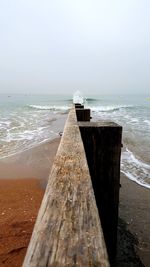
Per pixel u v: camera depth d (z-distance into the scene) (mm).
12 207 3947
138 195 4441
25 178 5480
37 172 5902
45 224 650
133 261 2639
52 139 9586
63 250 537
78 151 1471
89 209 739
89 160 2115
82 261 502
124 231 3236
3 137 10227
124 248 2854
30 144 8867
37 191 4742
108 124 2219
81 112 4652
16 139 9812
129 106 36094
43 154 7477
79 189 898
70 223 656
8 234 3023
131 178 5289
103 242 574
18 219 3471
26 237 2967
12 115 21062
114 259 2414
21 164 6520
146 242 3004
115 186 2160
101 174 2137
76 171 1109
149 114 22641
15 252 2650
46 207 752
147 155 7211
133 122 15641
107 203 2182
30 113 23562
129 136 10227
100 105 38000
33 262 495
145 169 5898
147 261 2662
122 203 4125
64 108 31484
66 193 860
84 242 569
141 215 3711
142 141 9242
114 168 2129
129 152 7551
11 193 4605
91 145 2100
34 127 13336
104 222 2232
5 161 6770
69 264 492
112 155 2115
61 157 1343
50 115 21422
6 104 40344
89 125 2137
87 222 663
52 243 563
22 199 4320
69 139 1790
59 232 611
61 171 1109
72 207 750
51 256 516
